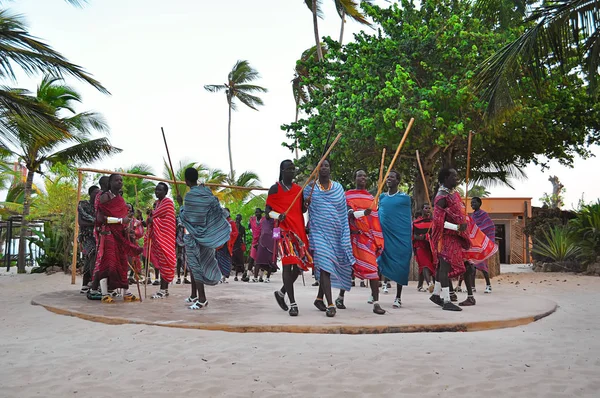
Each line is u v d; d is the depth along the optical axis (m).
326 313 6.17
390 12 15.50
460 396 3.52
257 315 6.26
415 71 14.92
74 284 12.71
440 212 6.97
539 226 17.88
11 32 12.75
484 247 7.41
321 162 6.39
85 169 11.22
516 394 3.56
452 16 13.94
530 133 15.23
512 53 10.74
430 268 9.24
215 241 6.88
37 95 19.12
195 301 7.17
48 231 17.36
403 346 4.88
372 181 18.77
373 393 3.59
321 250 6.19
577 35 10.42
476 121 13.99
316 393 3.57
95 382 3.85
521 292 9.87
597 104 14.98
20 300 8.64
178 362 4.35
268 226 12.54
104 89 13.67
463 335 5.43
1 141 13.46
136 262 7.96
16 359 4.50
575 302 8.75
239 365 4.24
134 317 6.12
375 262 6.40
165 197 8.44
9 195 27.95
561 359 4.48
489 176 19.95
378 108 13.94
